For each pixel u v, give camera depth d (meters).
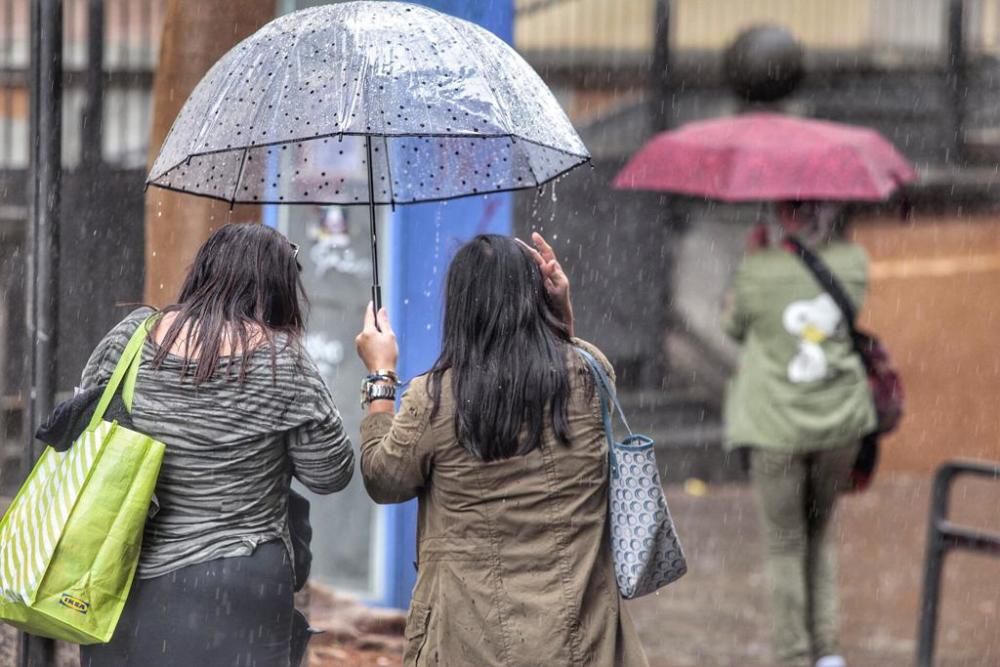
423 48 12.95
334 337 23.14
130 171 24.61
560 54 45.06
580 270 42.72
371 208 14.33
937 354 43.59
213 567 12.79
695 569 31.03
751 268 22.69
